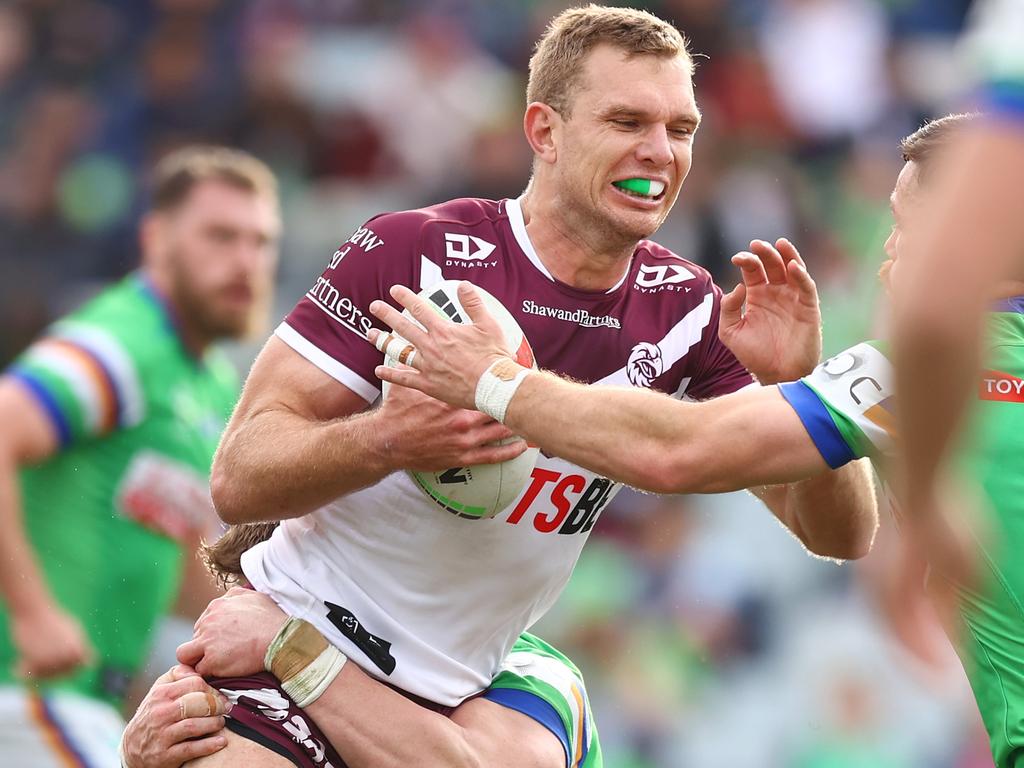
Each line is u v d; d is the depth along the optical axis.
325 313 11.72
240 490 11.58
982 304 5.73
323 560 12.37
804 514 12.78
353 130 38.44
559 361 12.05
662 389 12.48
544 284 11.99
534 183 12.13
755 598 28.75
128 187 37.94
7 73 39.78
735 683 28.22
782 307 11.73
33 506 18.22
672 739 27.98
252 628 12.15
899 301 5.90
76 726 18.36
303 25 40.66
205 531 19.31
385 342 10.93
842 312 33.16
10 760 18.22
